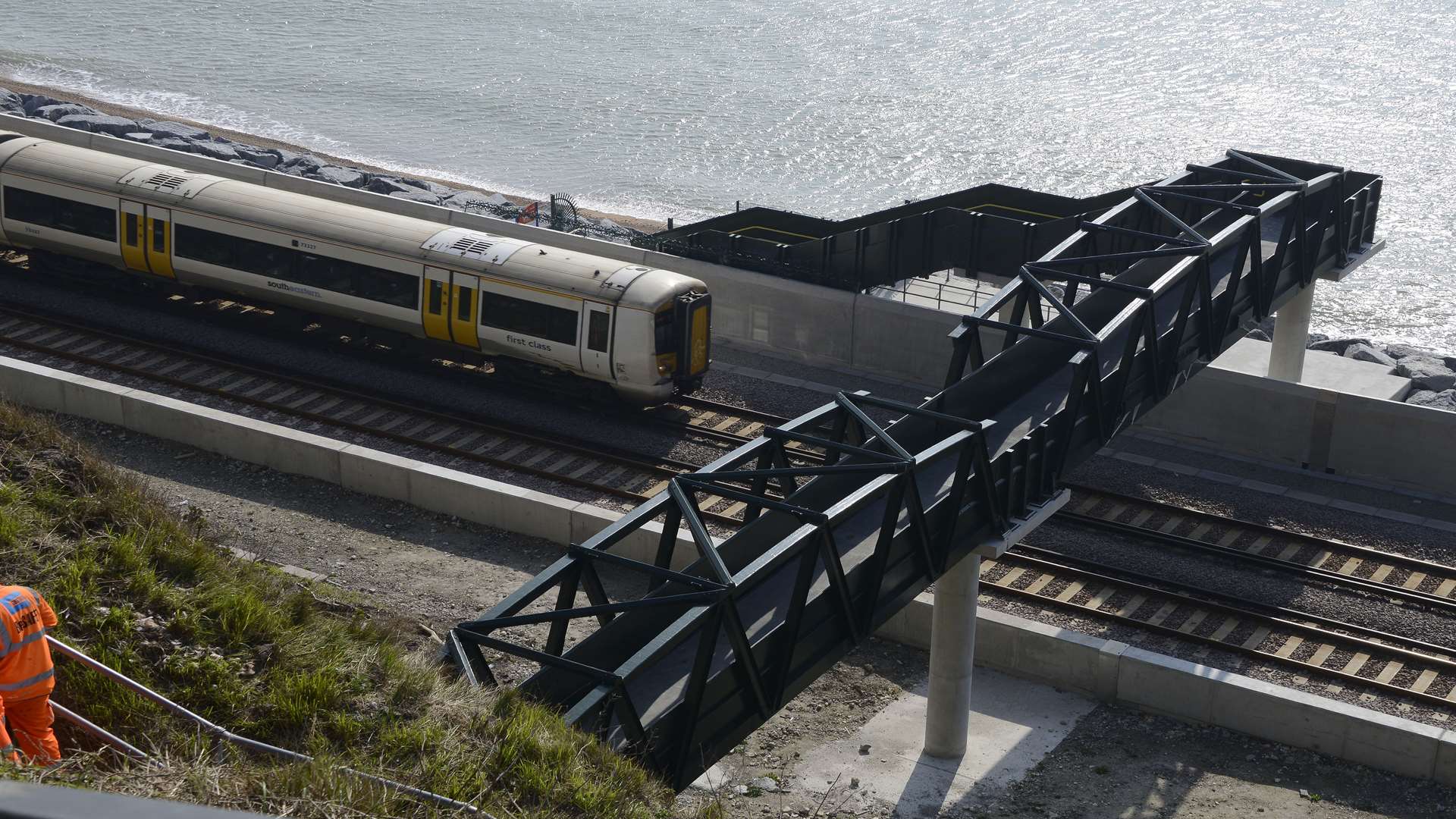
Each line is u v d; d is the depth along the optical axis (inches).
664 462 961.5
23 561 414.3
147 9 3208.7
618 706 409.1
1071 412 619.8
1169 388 739.4
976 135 2374.5
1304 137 2329.0
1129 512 893.2
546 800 364.8
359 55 2864.2
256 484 911.7
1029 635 732.0
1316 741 672.4
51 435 508.4
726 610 427.2
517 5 3348.9
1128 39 2984.7
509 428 994.7
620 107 2529.5
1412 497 930.7
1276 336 1080.8
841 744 682.8
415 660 424.8
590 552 460.4
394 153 2249.0
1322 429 956.0
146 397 965.2
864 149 2310.5
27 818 61.5
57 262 1235.9
